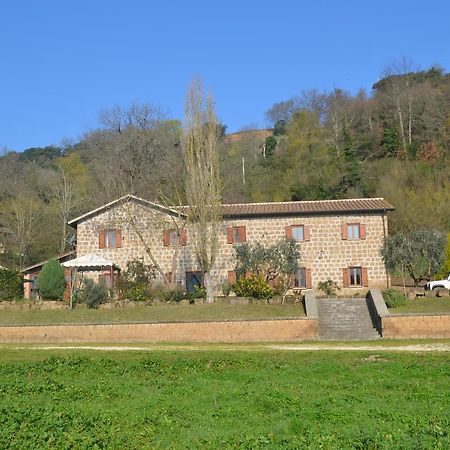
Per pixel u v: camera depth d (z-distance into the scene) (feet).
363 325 111.75
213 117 132.77
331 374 62.80
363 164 231.71
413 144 247.09
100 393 52.44
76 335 105.40
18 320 112.16
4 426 38.40
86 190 223.92
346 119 272.51
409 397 49.03
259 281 124.16
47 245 208.13
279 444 34.35
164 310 114.93
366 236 146.82
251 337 103.71
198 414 43.32
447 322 101.35
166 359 73.92
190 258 146.30
